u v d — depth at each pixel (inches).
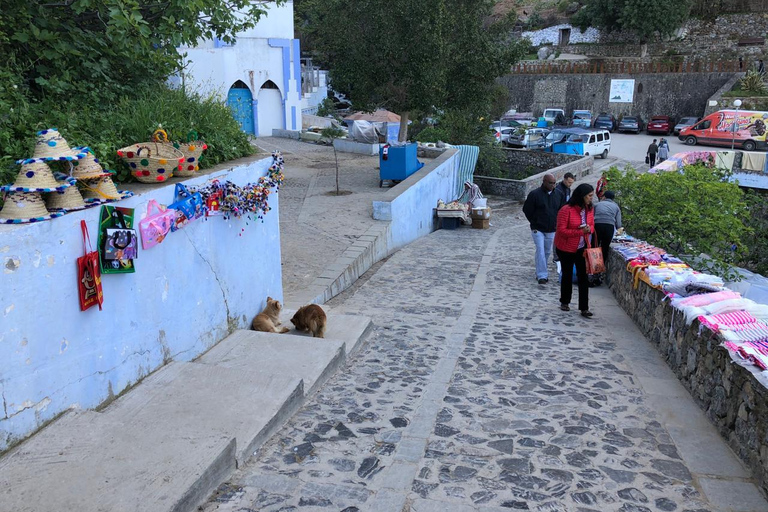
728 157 1024.2
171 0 259.8
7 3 229.9
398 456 163.9
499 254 502.3
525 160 1174.3
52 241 144.4
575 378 223.5
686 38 2015.3
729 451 168.4
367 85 822.5
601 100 1866.4
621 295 331.0
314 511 137.7
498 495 145.9
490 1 852.0
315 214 539.5
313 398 201.6
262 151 279.6
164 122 220.1
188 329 209.6
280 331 258.8
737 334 180.9
